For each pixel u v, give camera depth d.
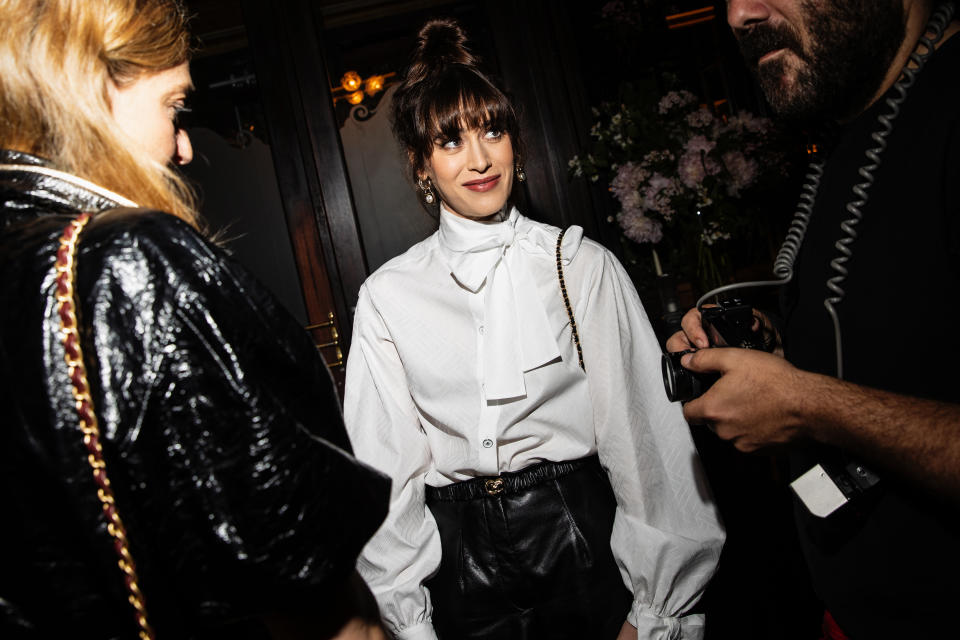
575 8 2.85
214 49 2.76
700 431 2.42
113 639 0.46
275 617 0.54
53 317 0.46
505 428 1.19
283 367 0.53
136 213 0.50
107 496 0.45
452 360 1.24
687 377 0.81
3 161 0.53
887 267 0.69
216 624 0.48
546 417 1.20
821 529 0.74
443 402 1.23
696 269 2.45
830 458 0.73
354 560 0.52
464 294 1.26
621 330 1.21
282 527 0.48
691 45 2.88
